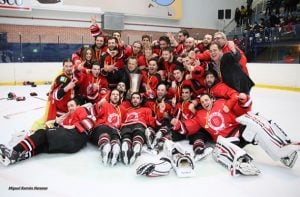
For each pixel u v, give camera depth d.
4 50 10.88
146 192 2.52
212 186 2.66
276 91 9.75
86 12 12.73
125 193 2.50
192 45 5.30
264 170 3.04
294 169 3.08
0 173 2.84
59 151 3.35
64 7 12.22
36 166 3.02
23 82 10.45
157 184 2.68
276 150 2.95
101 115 3.70
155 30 14.64
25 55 11.36
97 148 3.62
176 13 14.80
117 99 3.78
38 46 11.61
